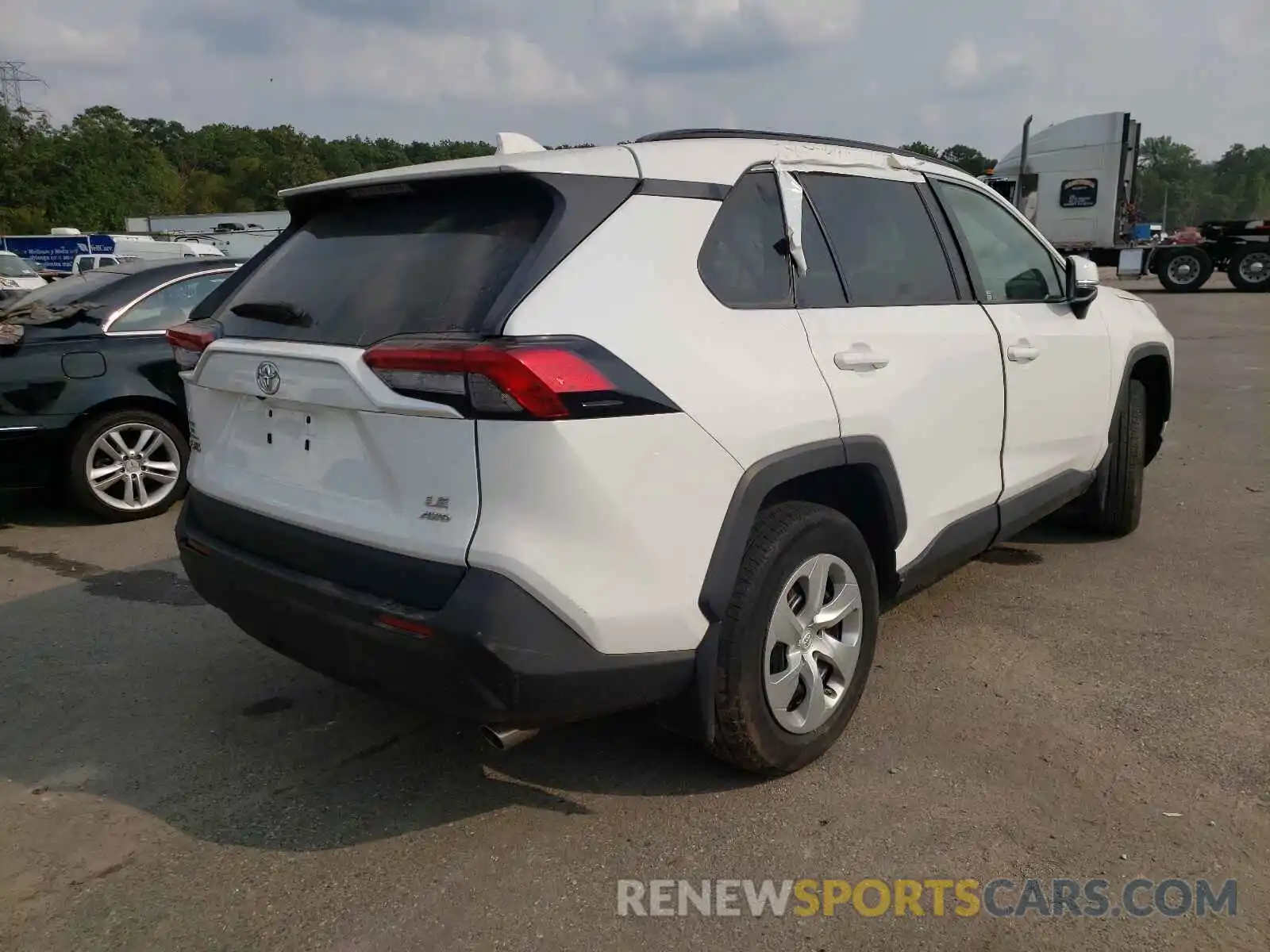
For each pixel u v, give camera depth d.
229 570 2.93
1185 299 20.23
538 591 2.34
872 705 3.51
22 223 63.16
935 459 3.46
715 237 2.82
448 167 2.67
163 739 3.44
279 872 2.69
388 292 2.62
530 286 2.39
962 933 2.40
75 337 5.91
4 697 3.78
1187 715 3.38
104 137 73.12
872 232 3.42
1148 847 2.69
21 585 5.06
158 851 2.80
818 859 2.68
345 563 2.60
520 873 2.66
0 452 5.70
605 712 2.54
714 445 2.61
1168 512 5.80
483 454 2.31
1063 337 4.23
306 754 3.33
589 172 2.61
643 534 2.48
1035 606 4.39
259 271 3.18
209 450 3.19
